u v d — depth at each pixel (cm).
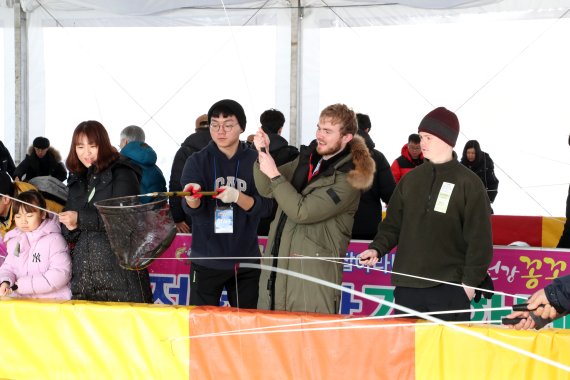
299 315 284
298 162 352
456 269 315
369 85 786
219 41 810
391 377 273
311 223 330
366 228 525
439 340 267
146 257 299
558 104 759
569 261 461
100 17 823
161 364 295
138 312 297
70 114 841
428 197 317
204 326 291
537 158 775
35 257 344
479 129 779
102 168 342
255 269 378
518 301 464
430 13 762
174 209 511
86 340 302
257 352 287
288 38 776
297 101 777
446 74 777
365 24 773
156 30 825
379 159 520
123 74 835
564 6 738
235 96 810
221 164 378
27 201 343
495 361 260
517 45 758
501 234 604
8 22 817
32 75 834
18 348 309
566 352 253
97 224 338
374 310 482
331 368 279
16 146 830
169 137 836
